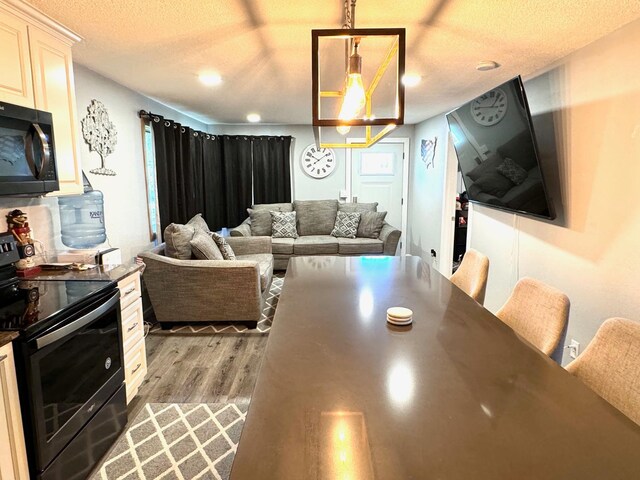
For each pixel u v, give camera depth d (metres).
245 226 5.59
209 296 3.53
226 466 1.93
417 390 1.09
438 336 1.47
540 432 0.92
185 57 2.66
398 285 2.19
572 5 1.81
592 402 1.04
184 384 2.68
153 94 3.91
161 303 3.54
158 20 2.04
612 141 2.17
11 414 1.44
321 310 1.76
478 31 2.13
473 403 1.03
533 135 2.46
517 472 0.79
